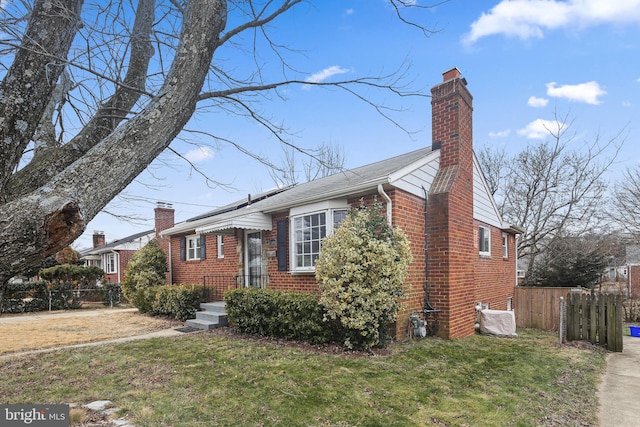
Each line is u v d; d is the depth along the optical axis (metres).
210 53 2.65
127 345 7.43
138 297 13.15
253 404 4.30
